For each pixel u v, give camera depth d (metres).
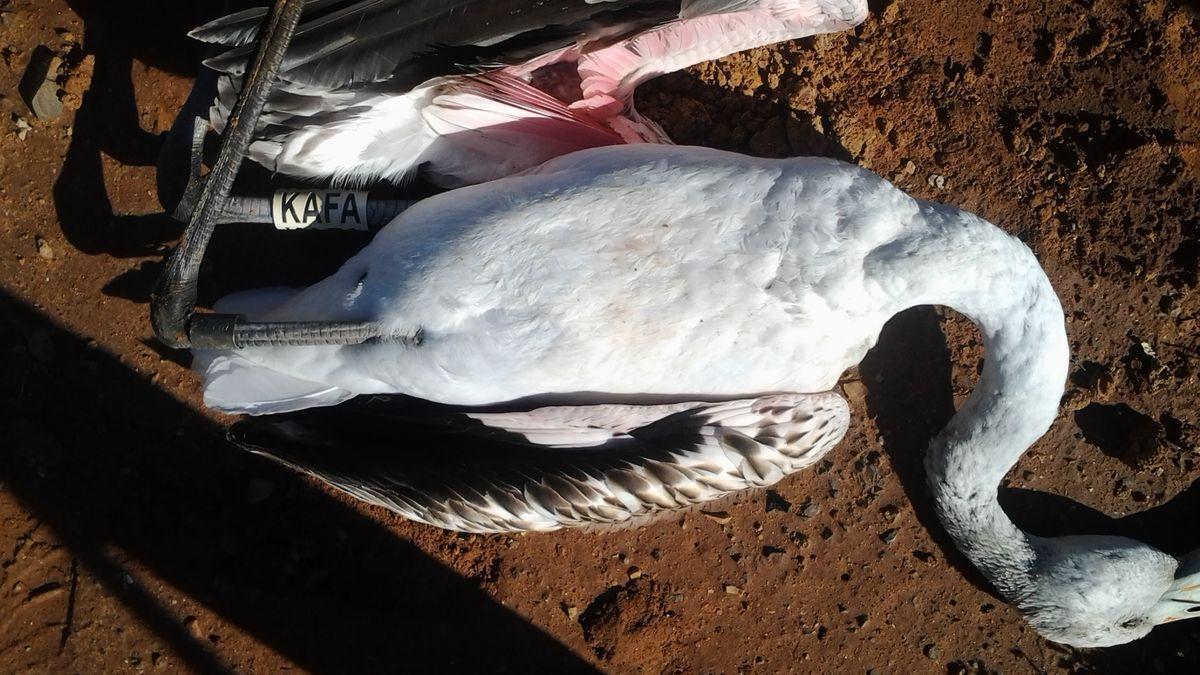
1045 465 0.83
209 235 0.66
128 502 0.81
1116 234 0.83
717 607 0.83
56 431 0.81
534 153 0.74
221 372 0.70
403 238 0.66
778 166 0.66
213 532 0.81
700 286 0.64
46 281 0.81
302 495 0.82
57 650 0.80
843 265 0.65
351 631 0.82
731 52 0.70
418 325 0.64
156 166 0.80
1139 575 0.78
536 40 0.64
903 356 0.83
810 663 0.83
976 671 0.83
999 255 0.68
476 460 0.65
